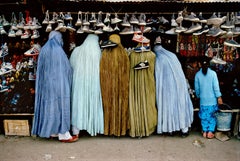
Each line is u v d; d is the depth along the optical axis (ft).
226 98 17.99
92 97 15.94
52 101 15.53
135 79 16.12
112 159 14.39
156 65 16.26
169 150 15.24
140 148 15.44
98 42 16.76
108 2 16.42
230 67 18.20
